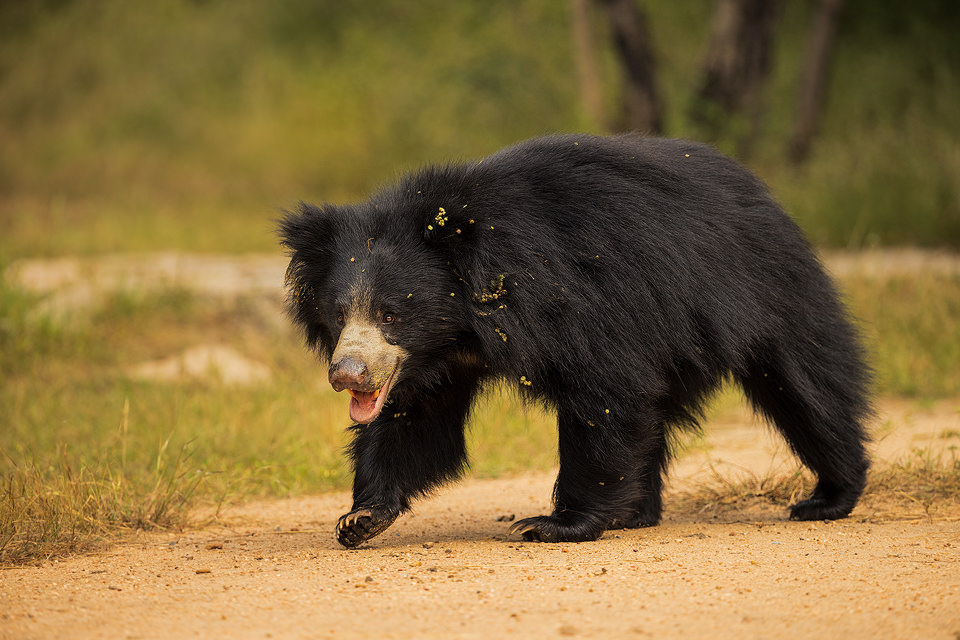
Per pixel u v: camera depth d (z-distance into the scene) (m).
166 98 45.06
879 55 40.56
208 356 19.58
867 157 29.31
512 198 8.56
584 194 8.71
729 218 9.36
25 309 20.22
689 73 39.28
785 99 39.16
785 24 42.44
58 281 23.48
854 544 8.58
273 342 20.92
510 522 10.41
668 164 9.22
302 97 44.31
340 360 8.18
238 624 6.48
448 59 40.91
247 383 18.25
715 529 9.77
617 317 8.57
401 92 41.59
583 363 8.54
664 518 10.66
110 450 13.17
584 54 33.78
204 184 41.31
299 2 47.97
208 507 11.42
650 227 8.77
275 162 42.31
